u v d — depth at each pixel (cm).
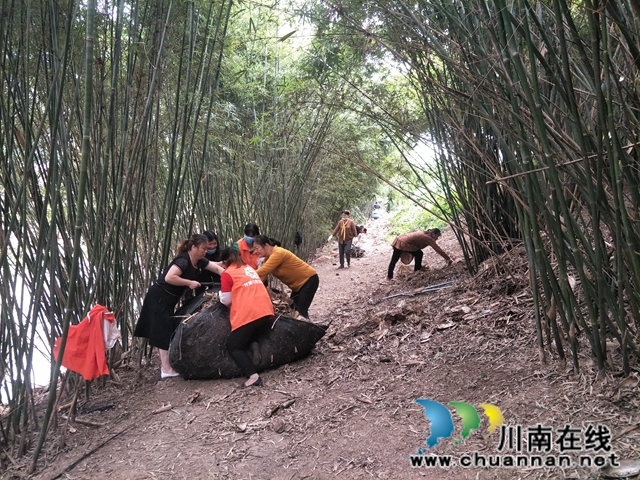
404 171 696
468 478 200
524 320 321
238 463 247
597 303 237
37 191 318
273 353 364
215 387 352
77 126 355
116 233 358
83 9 322
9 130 289
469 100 259
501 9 198
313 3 331
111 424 312
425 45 267
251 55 612
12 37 302
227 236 629
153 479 242
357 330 426
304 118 701
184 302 423
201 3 381
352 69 467
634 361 233
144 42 347
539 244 235
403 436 240
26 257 303
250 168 694
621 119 226
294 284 454
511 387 253
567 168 218
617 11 186
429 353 327
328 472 227
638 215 202
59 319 341
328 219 1332
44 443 296
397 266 858
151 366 421
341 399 296
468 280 472
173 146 388
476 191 455
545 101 237
